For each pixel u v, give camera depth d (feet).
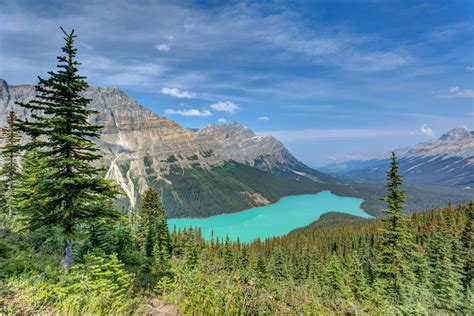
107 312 38.50
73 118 48.01
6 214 105.91
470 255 146.20
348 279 139.54
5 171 106.52
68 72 47.01
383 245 102.53
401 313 71.05
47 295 37.55
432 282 131.44
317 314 56.75
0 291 35.06
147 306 46.32
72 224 48.65
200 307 46.37
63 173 48.73
